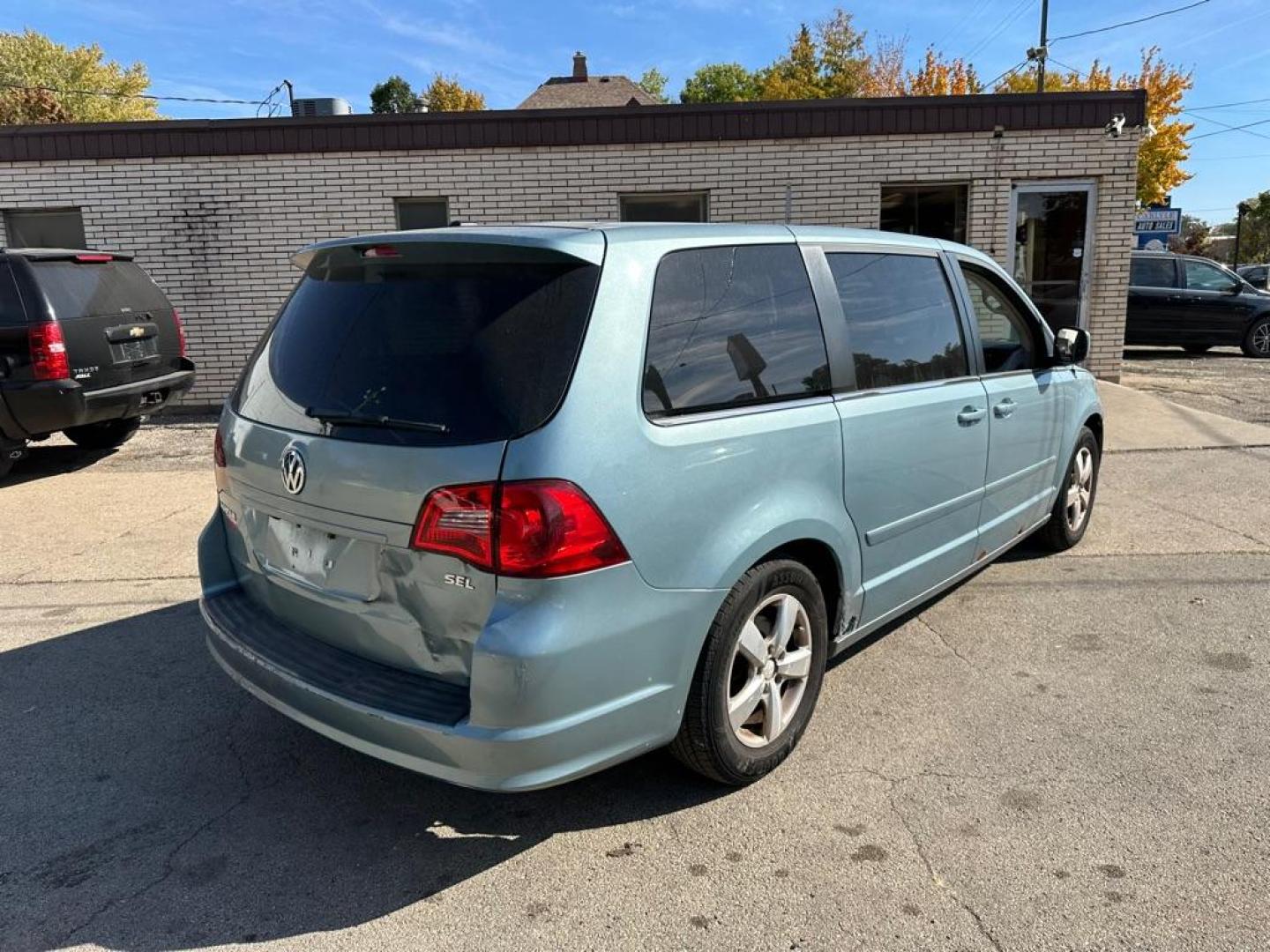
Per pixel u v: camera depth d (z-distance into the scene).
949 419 3.72
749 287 2.97
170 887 2.57
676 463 2.55
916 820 2.80
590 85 37.06
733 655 2.78
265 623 3.00
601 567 2.37
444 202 10.62
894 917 2.38
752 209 10.54
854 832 2.75
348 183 10.41
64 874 2.63
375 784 3.10
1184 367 13.94
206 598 3.24
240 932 2.38
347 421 2.58
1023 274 11.00
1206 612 4.41
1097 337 11.09
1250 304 15.01
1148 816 2.78
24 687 3.84
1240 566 5.02
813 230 3.35
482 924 2.40
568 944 2.32
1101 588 4.75
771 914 2.41
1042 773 3.04
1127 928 2.32
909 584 3.68
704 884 2.54
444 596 2.40
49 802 3.00
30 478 7.61
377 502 2.48
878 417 3.30
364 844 2.76
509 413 2.35
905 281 3.70
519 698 2.27
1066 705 3.51
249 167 10.38
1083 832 2.72
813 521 2.98
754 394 2.88
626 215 10.77
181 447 8.82
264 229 10.50
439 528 2.35
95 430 8.66
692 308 2.76
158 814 2.93
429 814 2.92
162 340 8.16
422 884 2.57
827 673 3.83
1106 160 10.54
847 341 3.28
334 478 2.57
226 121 10.23
